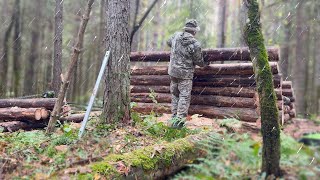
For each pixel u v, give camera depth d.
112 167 3.74
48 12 21.59
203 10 20.36
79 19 22.09
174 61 7.12
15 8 21.59
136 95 9.51
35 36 22.00
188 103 7.10
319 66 17.94
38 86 22.23
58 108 6.19
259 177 3.86
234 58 7.94
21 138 5.73
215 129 5.89
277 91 7.19
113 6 6.69
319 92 18.12
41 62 22.55
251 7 4.11
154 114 8.13
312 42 18.31
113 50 6.68
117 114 6.65
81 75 23.36
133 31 11.40
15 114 7.37
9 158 4.12
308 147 4.62
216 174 4.08
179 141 5.02
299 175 3.88
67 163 4.08
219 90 8.14
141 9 19.44
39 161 4.27
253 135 5.31
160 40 24.08
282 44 17.69
